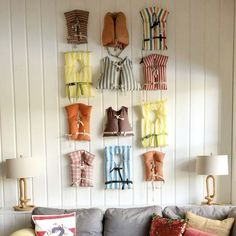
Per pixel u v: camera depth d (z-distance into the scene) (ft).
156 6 9.88
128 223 8.38
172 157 10.03
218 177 10.09
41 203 9.97
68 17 9.68
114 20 9.77
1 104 9.87
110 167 9.84
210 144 10.02
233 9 9.91
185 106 10.04
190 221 8.08
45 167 9.97
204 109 10.07
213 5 9.91
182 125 10.07
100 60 9.93
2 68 9.81
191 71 10.02
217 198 10.04
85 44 9.90
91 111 9.95
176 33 9.95
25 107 9.89
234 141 9.96
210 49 9.99
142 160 10.03
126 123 9.81
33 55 9.82
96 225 8.47
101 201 10.02
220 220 8.16
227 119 10.00
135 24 9.88
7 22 9.75
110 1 9.81
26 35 9.79
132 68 9.90
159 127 9.88
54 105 9.92
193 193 10.07
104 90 9.94
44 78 9.87
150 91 10.00
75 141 9.97
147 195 10.06
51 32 9.81
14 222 9.31
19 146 9.93
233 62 10.02
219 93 10.02
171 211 8.66
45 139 9.94
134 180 10.03
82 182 9.84
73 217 8.39
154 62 9.85
